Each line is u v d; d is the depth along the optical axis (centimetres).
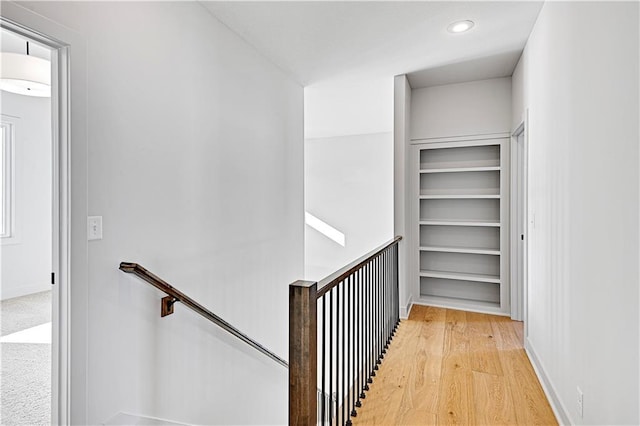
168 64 221
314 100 469
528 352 296
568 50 197
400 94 390
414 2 248
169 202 221
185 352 232
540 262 259
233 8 253
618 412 140
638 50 124
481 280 417
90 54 173
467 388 245
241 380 291
